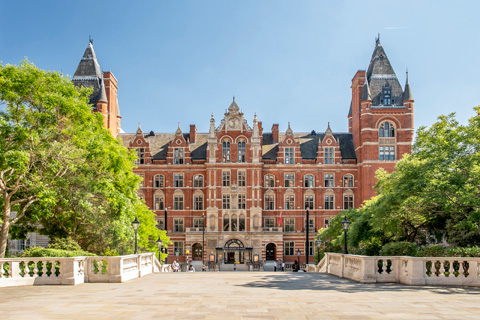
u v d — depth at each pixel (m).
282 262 77.69
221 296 19.31
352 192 85.94
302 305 16.66
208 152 84.94
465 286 23.41
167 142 90.50
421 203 38.12
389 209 39.28
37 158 33.50
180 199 86.12
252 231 82.69
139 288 22.77
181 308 15.96
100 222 40.97
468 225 33.97
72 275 24.61
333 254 34.91
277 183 86.06
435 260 24.17
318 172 86.19
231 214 83.88
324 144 86.75
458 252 29.12
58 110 34.34
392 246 33.38
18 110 32.91
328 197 86.06
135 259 32.00
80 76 86.44
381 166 82.50
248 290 21.75
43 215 39.66
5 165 30.23
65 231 43.56
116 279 26.38
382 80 86.19
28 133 31.72
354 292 20.78
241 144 85.50
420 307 16.17
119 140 47.34
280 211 85.31
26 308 15.98
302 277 31.14
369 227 48.12
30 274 25.19
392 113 83.44
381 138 83.31
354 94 90.31
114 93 90.06
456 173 33.38
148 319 13.90
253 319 13.93
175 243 84.56
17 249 67.50
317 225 85.25
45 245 68.62
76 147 35.94
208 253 82.62
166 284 25.14
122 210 40.72
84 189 38.78
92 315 14.56
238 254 83.25
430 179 34.09
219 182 84.19
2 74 31.70
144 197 85.88
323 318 14.09
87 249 41.62
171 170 86.31
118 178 41.16
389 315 14.55
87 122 36.00
